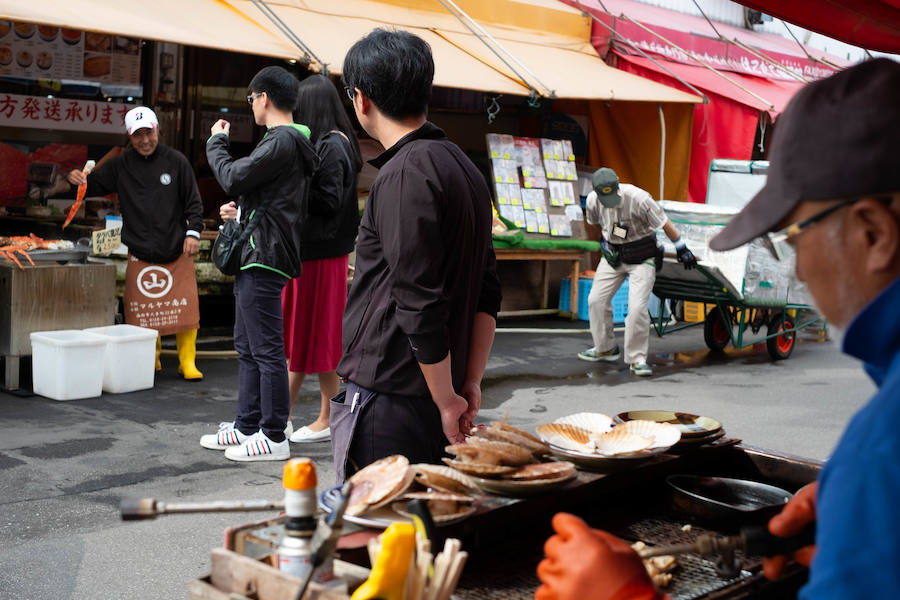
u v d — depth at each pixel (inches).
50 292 261.7
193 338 288.7
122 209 274.8
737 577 82.0
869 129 44.6
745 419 274.5
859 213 45.0
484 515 81.8
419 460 108.0
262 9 321.1
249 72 424.5
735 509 90.4
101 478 195.5
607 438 100.5
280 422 212.2
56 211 363.3
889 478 39.8
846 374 350.9
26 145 366.3
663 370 346.6
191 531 171.5
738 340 369.4
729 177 430.9
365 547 71.2
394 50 105.5
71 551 159.6
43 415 240.2
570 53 461.4
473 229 107.3
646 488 102.8
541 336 398.3
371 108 108.4
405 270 101.1
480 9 439.8
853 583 39.4
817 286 47.8
